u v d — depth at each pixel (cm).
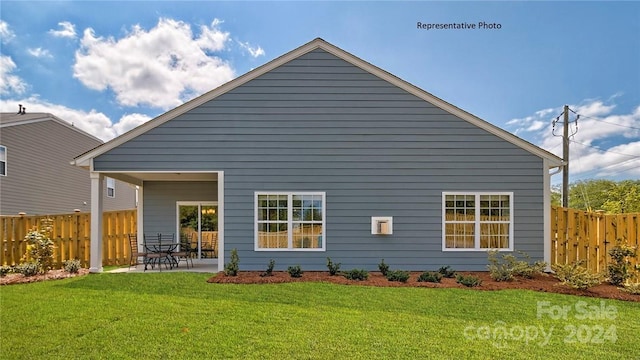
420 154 1022
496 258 1007
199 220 1334
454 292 780
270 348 493
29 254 1006
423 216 1016
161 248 1252
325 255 1010
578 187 3425
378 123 1023
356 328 564
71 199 2031
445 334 545
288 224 1011
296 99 1022
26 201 1727
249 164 1013
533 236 1015
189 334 538
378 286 823
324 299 719
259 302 698
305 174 1016
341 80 1026
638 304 713
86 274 970
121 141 1004
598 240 949
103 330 554
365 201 1017
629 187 2661
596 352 491
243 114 1017
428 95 1023
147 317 611
